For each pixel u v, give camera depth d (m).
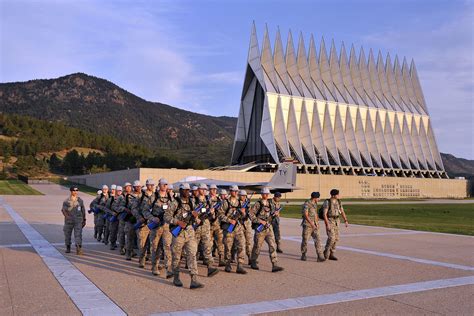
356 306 7.35
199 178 31.73
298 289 8.66
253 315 6.77
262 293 8.30
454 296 8.12
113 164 131.00
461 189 100.56
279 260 12.43
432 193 95.62
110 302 7.43
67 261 11.47
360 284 9.16
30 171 126.88
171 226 8.93
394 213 40.34
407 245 15.89
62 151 169.12
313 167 86.50
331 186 81.31
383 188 88.25
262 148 89.50
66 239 12.84
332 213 12.32
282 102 87.81
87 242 15.92
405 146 107.81
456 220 32.06
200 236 10.16
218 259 12.79
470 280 9.59
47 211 31.14
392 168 100.31
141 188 12.30
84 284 8.79
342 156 93.81
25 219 24.38
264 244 16.02
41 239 15.90
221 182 31.66
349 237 18.66
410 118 111.31
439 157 112.56
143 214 10.05
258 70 86.94
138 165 124.75
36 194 62.78
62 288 8.40
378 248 15.02
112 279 9.38
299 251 14.23
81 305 7.19
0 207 34.94
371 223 26.48
